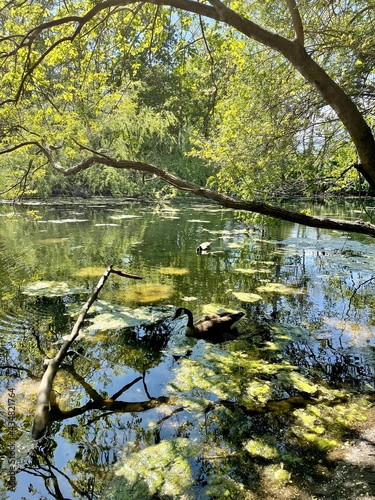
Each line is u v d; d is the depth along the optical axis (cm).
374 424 404
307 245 1423
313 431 393
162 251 1249
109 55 644
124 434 390
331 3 510
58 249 1248
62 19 467
